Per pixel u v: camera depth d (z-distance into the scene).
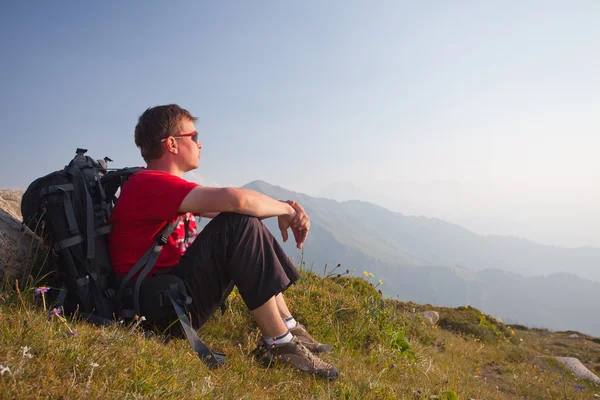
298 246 3.53
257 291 2.90
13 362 1.58
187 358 2.52
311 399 2.69
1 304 2.33
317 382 3.11
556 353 18.02
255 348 3.35
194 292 2.83
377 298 7.08
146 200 2.67
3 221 3.17
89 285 2.61
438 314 19.88
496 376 10.00
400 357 5.59
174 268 2.84
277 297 3.49
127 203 2.69
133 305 2.69
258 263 2.87
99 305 2.61
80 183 2.65
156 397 1.82
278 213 3.20
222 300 3.06
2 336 1.81
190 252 2.83
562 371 12.39
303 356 3.18
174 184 2.71
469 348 13.52
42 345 1.86
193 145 3.16
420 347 7.45
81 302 2.58
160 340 2.69
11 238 3.08
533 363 13.33
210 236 2.82
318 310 5.55
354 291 7.15
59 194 2.55
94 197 2.73
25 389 1.46
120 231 2.72
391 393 3.47
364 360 4.86
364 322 5.83
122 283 2.68
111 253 2.77
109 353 2.03
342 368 3.82
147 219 2.68
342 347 4.98
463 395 4.67
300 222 3.45
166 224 2.75
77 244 2.57
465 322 18.86
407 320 10.47
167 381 2.02
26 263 3.07
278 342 3.15
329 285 6.96
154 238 2.74
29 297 2.67
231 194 2.72
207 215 3.52
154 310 2.70
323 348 3.47
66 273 2.59
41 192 2.53
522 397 7.78
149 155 3.04
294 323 3.50
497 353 14.16
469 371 8.88
